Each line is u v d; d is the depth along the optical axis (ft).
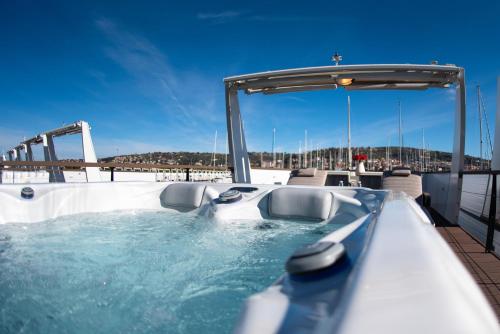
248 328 2.50
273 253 8.36
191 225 11.59
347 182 31.65
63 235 10.16
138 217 13.00
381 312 1.80
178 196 14.02
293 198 12.04
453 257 2.79
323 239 4.79
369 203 10.73
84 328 4.90
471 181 16.84
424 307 1.80
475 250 10.62
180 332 4.70
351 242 4.64
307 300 2.77
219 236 10.04
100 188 13.53
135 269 7.23
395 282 2.13
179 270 7.16
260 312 2.67
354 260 3.54
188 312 5.27
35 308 5.48
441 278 2.15
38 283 6.49
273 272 6.99
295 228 10.94
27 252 8.45
